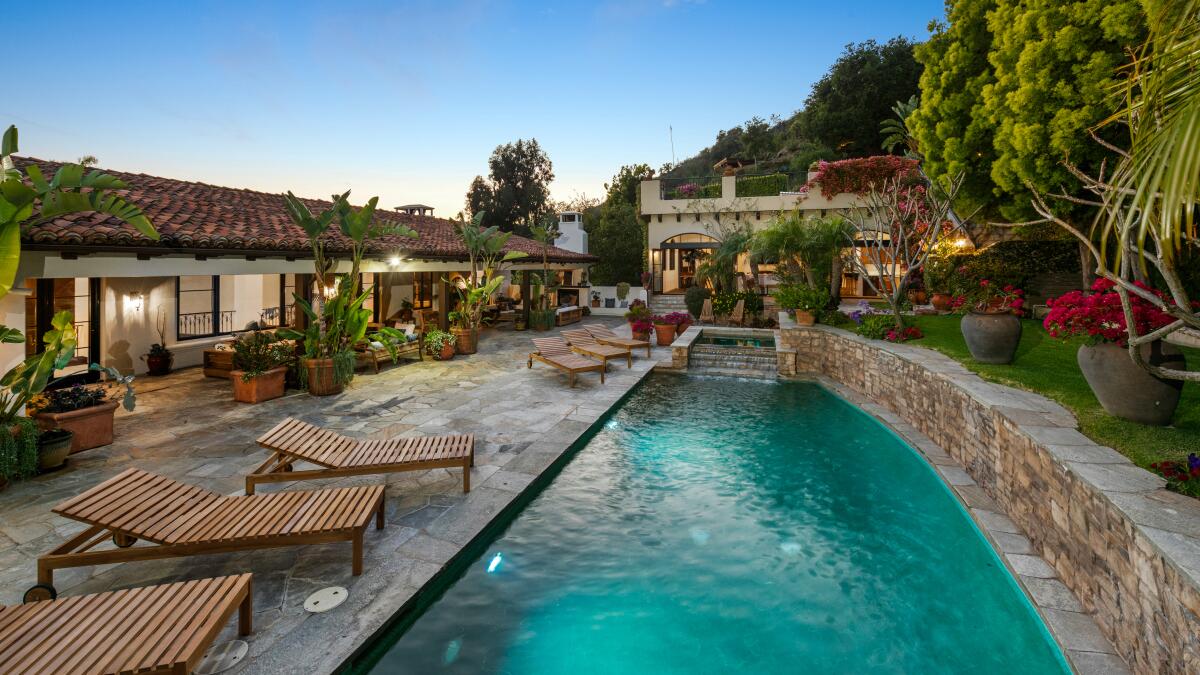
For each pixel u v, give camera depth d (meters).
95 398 6.99
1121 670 3.23
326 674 3.13
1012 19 9.45
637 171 35.28
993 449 5.71
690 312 19.41
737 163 24.95
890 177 20.06
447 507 5.43
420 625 3.93
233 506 4.35
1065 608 3.87
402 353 14.29
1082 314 5.02
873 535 5.35
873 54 30.97
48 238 6.36
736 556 4.96
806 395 11.01
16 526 4.80
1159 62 2.38
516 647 3.71
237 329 14.39
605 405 9.48
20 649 2.60
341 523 4.09
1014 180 9.66
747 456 7.54
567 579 4.56
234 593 3.19
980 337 8.01
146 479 4.54
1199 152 1.83
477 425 8.24
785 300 13.84
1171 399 4.73
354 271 10.34
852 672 3.52
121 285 11.25
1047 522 4.49
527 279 19.44
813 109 33.38
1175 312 3.10
